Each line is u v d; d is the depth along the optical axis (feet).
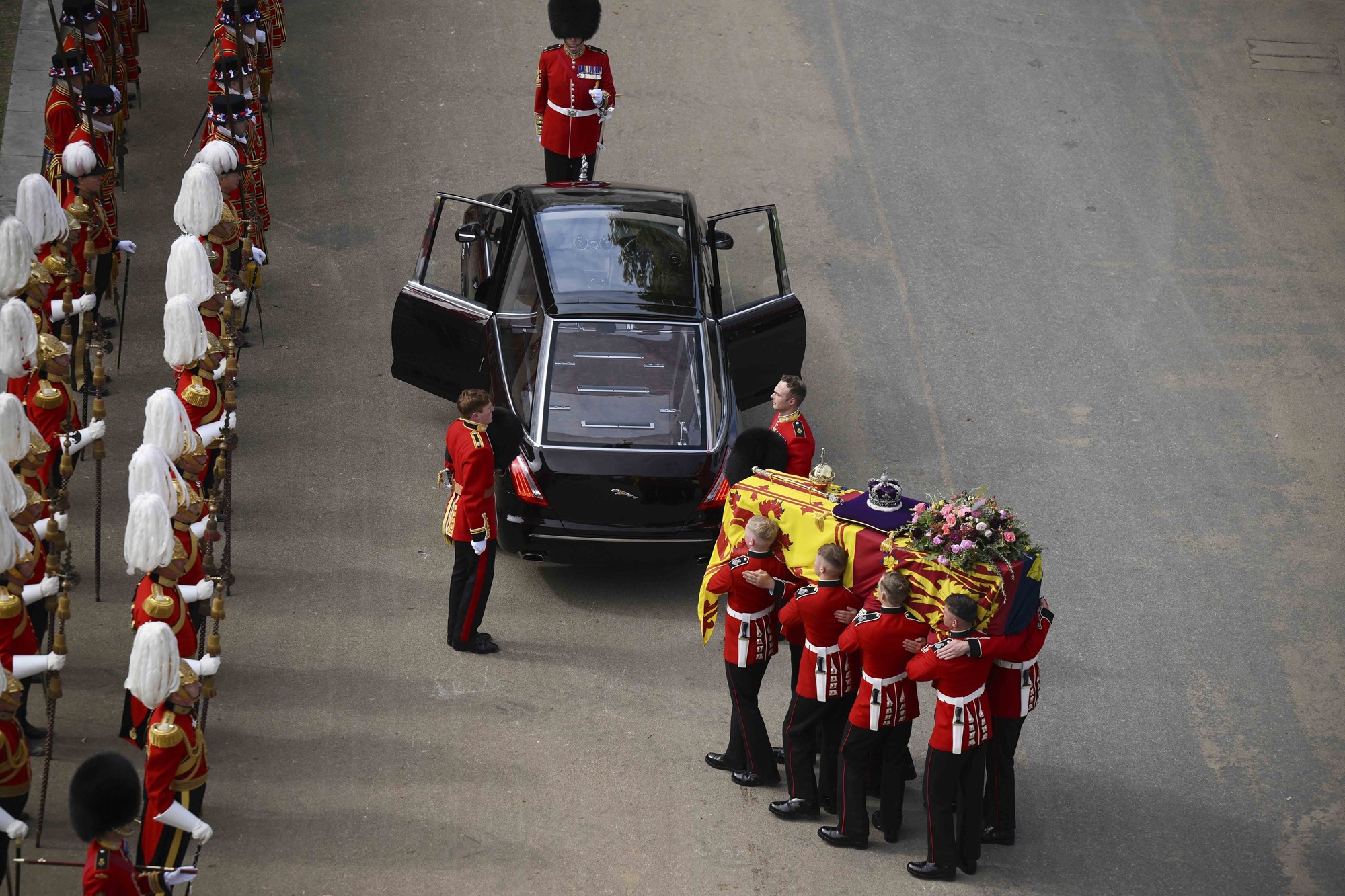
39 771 91.45
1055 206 174.70
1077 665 110.73
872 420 138.00
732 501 95.09
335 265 153.79
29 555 82.64
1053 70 202.18
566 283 121.90
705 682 106.73
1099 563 121.90
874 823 93.35
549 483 109.70
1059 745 102.89
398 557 116.47
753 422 138.62
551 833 91.04
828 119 187.93
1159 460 135.44
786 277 133.80
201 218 117.91
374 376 138.72
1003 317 155.12
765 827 93.50
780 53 201.87
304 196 164.35
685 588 117.70
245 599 109.60
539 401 113.80
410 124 179.22
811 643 90.99
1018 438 137.08
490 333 123.24
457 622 105.40
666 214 129.90
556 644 109.19
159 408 88.99
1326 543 126.21
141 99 177.27
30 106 167.12
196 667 83.56
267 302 147.02
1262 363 150.41
